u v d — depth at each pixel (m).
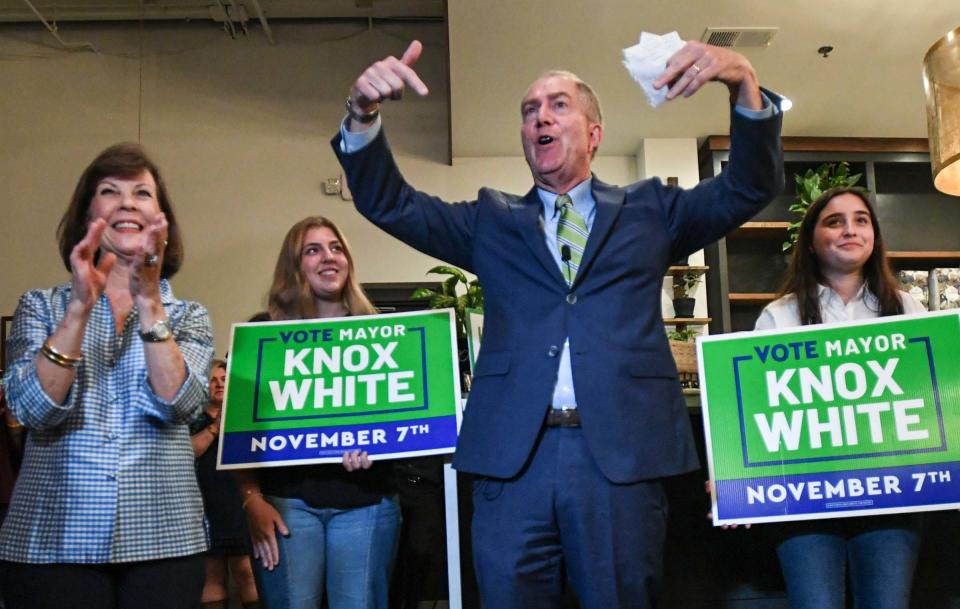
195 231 6.07
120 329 1.55
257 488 2.02
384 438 2.04
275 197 6.15
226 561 3.31
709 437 1.86
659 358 1.43
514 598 1.35
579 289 1.44
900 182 6.36
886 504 1.76
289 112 6.30
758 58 4.97
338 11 6.36
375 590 1.94
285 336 2.15
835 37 4.73
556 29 4.61
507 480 1.39
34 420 1.38
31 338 1.48
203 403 1.57
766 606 2.20
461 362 2.67
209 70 6.36
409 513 2.37
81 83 6.30
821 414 1.84
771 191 1.41
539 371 1.40
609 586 1.32
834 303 2.08
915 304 2.06
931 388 1.81
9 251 6.02
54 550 1.38
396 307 6.04
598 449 1.33
